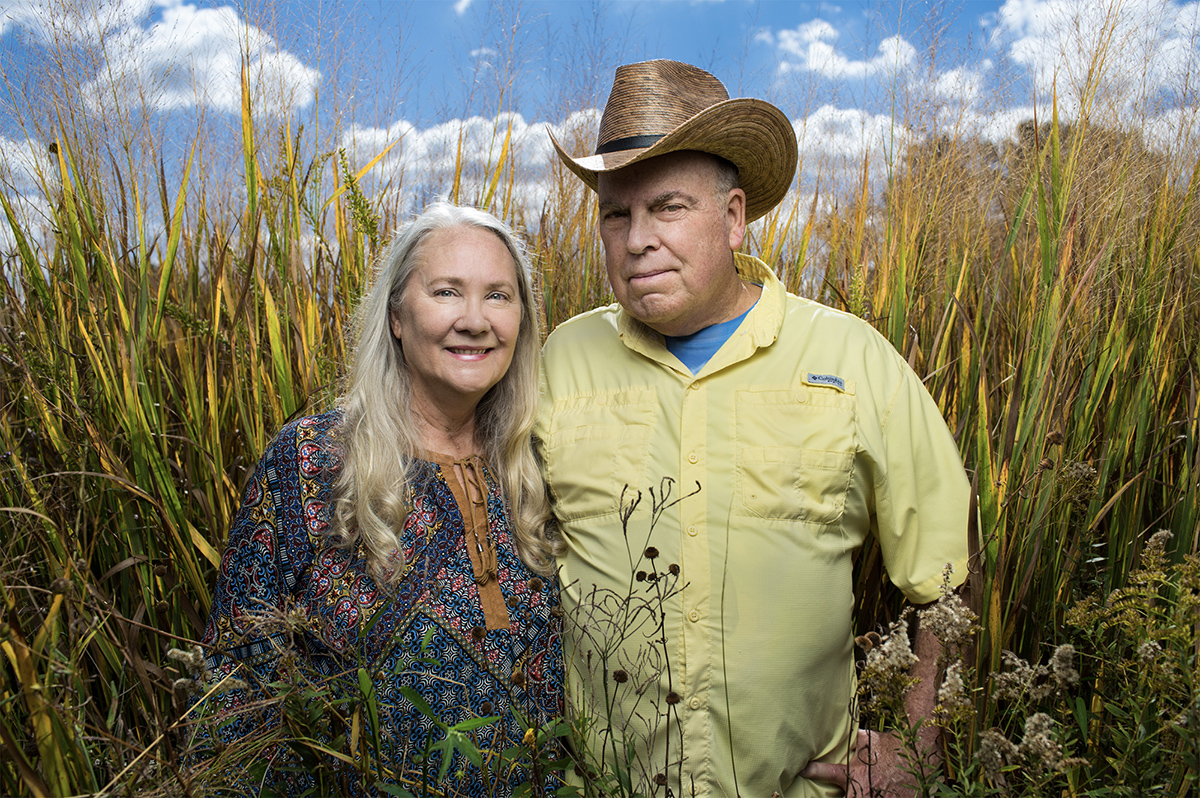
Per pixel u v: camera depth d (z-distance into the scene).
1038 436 1.74
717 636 1.51
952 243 2.55
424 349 1.49
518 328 1.56
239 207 2.55
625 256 1.60
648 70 1.65
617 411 1.66
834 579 1.58
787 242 2.85
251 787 1.27
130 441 1.75
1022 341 2.14
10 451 1.68
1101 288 1.97
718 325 1.70
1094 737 1.37
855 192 2.92
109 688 1.64
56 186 2.05
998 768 1.07
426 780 1.24
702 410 1.61
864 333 1.69
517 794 1.24
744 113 1.55
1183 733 1.04
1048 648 1.75
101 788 1.22
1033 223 2.54
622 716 1.53
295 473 1.45
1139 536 1.82
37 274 2.01
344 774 1.27
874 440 1.59
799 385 1.61
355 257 2.26
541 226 2.80
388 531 1.41
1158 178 2.25
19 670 1.01
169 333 2.22
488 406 1.66
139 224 2.09
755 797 1.51
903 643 1.17
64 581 1.12
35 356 1.80
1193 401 1.84
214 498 1.90
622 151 1.61
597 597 1.56
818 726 1.56
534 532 1.62
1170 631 1.13
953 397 2.08
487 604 1.47
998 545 1.63
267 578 1.42
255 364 1.96
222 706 1.30
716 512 1.55
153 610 1.71
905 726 1.20
